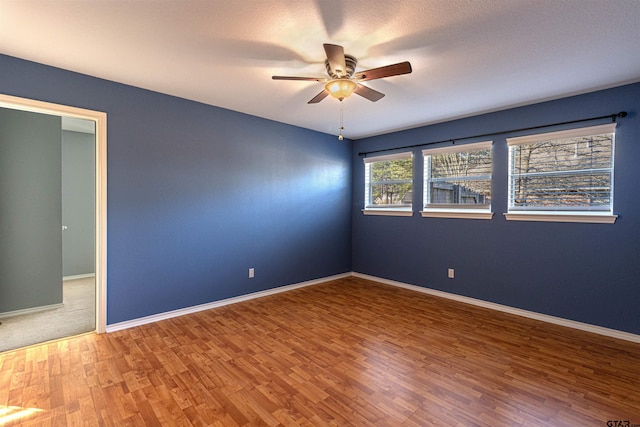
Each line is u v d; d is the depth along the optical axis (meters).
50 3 1.79
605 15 1.86
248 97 3.39
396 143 4.80
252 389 2.12
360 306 3.85
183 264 3.50
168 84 3.04
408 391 2.11
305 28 2.04
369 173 5.27
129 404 1.96
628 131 2.90
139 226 3.18
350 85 2.33
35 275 3.64
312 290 4.57
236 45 2.27
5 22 1.99
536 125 3.43
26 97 2.54
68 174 5.29
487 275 3.83
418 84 2.92
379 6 1.80
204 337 2.93
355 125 4.49
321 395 2.06
